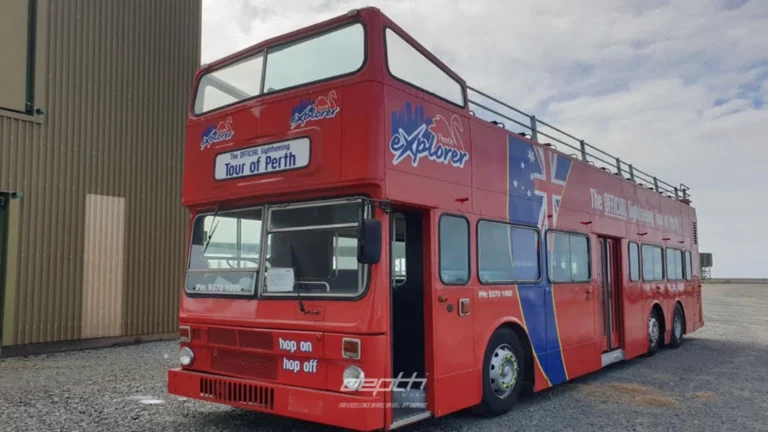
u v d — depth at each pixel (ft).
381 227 17.52
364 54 18.70
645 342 39.27
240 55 22.34
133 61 44.27
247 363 20.06
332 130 18.70
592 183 33.81
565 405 26.27
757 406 26.16
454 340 21.18
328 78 19.31
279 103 20.15
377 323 17.42
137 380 29.94
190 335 21.62
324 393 17.65
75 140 40.52
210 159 22.04
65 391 27.22
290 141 19.58
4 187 36.63
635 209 39.96
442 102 21.81
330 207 18.85
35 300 37.93
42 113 38.73
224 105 22.29
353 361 17.46
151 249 44.65
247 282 20.31
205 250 21.98
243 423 22.26
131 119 43.91
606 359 33.06
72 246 39.99
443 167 21.36
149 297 44.34
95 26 42.06
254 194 20.25
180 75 47.47
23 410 23.59
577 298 30.40
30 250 37.81
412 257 21.44
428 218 20.66
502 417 23.91
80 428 21.17
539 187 28.12
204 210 22.38
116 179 42.75
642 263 40.24
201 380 20.75
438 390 20.07
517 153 26.63
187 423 22.15
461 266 22.08
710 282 190.70
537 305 26.73
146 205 44.55
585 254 32.07
